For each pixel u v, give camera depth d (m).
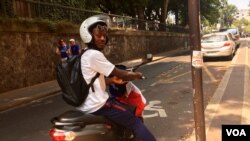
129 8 35.78
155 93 10.57
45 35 16.08
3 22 13.14
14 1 14.78
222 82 11.23
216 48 19.78
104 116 3.64
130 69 4.20
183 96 9.85
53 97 11.84
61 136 3.45
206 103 8.34
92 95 3.57
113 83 3.83
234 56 21.45
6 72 13.36
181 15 51.16
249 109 7.34
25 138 6.72
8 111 9.78
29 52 14.84
